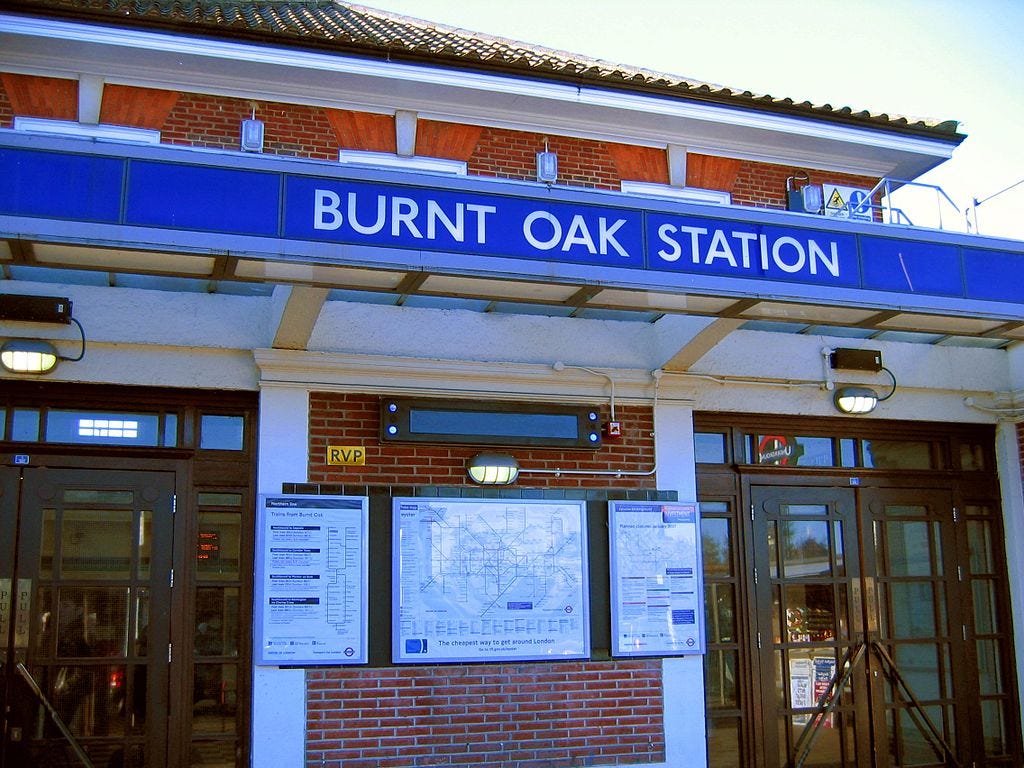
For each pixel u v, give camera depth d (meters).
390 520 8.18
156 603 7.78
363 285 6.50
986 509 10.23
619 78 8.95
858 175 10.21
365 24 10.45
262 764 7.62
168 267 6.11
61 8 7.76
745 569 9.20
